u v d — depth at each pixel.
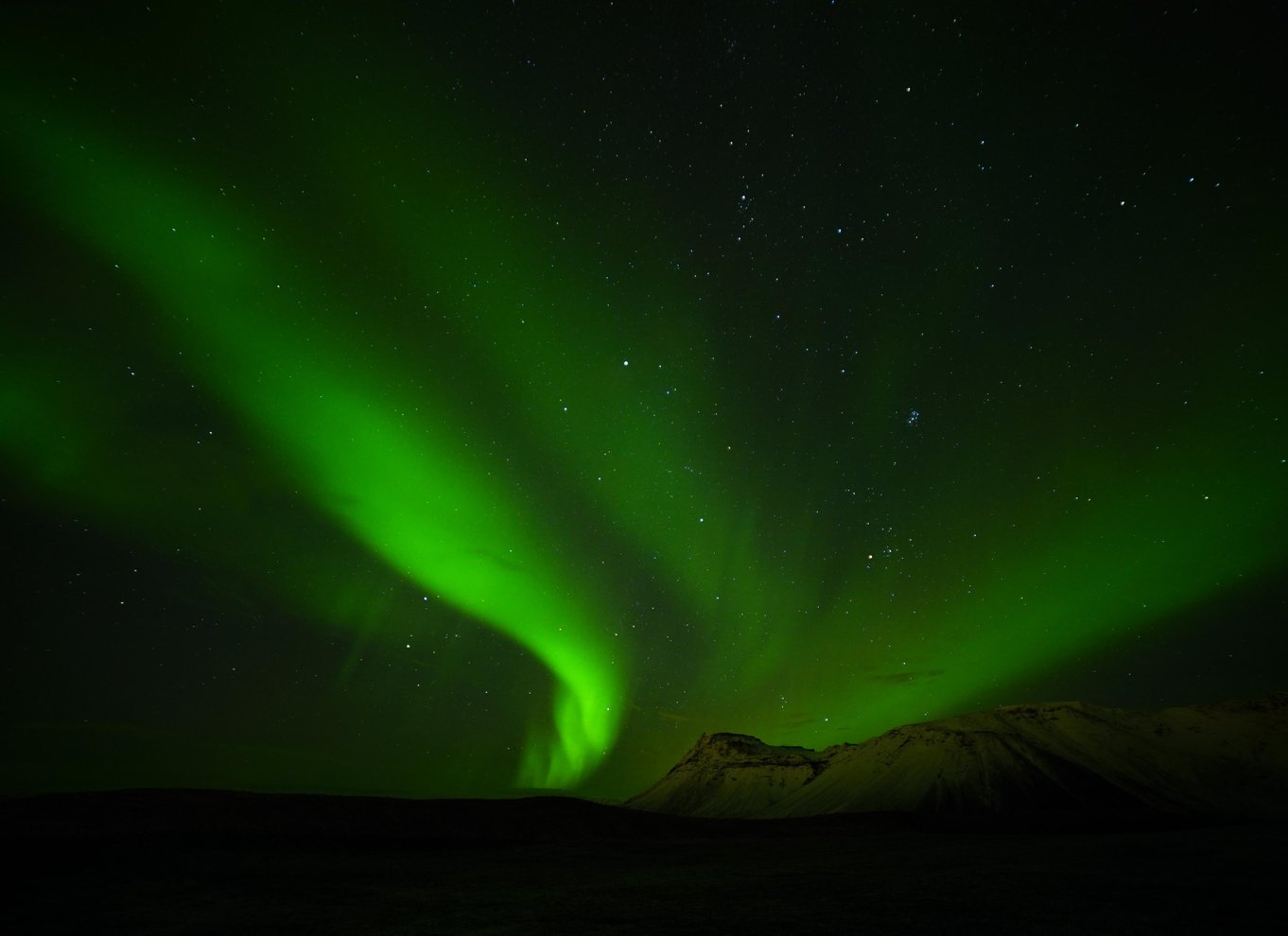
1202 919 18.31
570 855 37.56
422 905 20.55
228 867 26.62
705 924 17.80
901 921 18.22
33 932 16.62
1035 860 36.47
